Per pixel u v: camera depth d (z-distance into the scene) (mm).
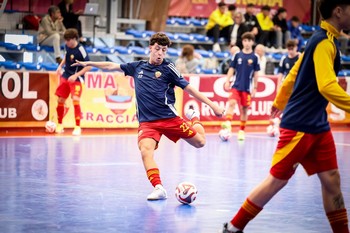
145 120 9266
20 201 8898
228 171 12047
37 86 18016
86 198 9195
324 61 6102
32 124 18016
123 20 24531
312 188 10422
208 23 24859
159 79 9250
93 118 18641
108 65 9516
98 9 24078
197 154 14391
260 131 19938
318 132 6266
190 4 26172
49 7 22281
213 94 20016
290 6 28141
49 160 12766
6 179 10586
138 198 9273
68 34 16875
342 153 15227
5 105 17672
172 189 10094
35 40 22250
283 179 6371
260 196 6406
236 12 24594
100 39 23531
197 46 25094
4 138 16297
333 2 6172
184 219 8008
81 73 16891
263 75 20938
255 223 7906
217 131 19578
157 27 24812
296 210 8711
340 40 28141
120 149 14828
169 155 14141
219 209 8664
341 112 22078
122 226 7570
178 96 19438
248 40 17453
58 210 8383
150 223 7754
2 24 22219
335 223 6422
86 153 13969
